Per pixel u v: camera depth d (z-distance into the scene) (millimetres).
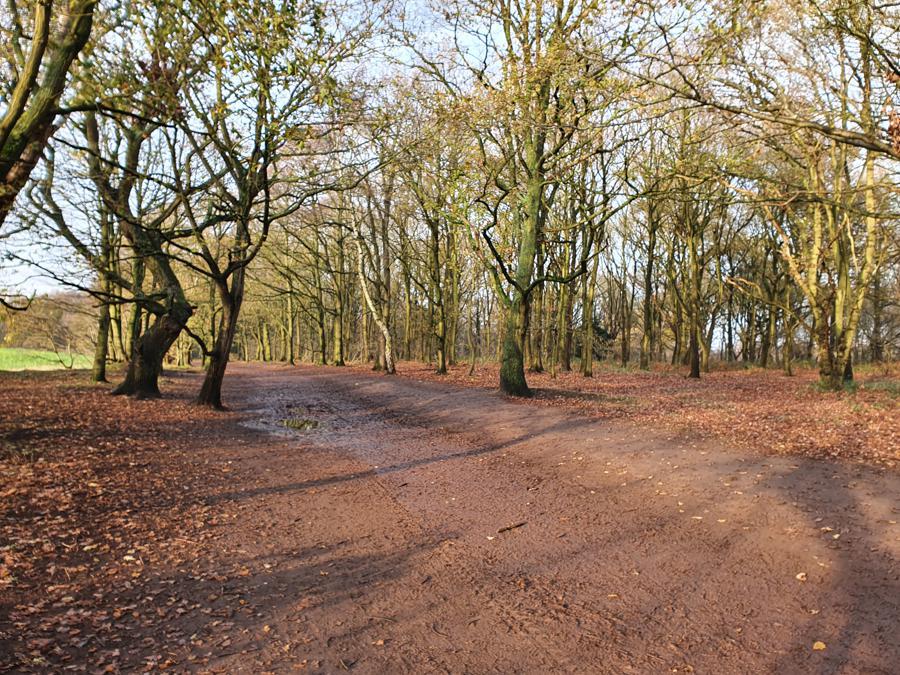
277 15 8422
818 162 17953
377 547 6570
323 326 44594
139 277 20250
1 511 6742
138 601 5043
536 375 31625
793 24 12039
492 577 5723
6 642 4152
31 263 12383
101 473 8836
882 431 10906
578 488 8805
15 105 6895
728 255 41250
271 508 7992
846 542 5984
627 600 5152
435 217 28797
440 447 12328
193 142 11938
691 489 8180
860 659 4094
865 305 36844
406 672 4078
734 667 4082
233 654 4266
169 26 8891
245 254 17578
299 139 11406
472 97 14398
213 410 17141
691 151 15188
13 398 15883
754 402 17469
